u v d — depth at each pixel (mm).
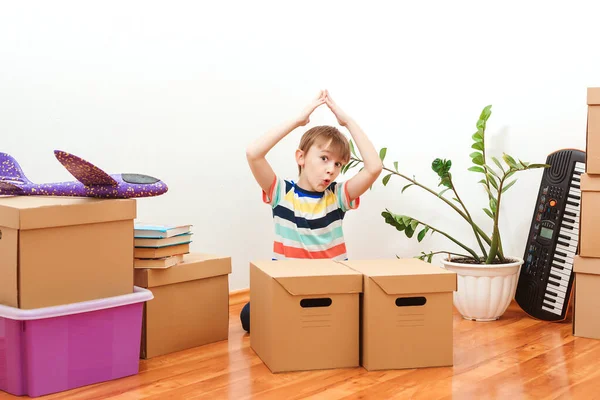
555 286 2109
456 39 2498
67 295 1487
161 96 2262
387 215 2303
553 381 1522
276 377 1582
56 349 1470
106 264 1556
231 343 1903
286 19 2674
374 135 2746
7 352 1466
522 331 1994
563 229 2125
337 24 2822
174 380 1563
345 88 2828
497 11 2400
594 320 1891
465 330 2014
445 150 2541
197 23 2359
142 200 2207
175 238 1779
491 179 2139
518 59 2365
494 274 2084
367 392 1467
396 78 2662
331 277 1623
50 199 1577
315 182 2057
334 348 1646
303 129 2781
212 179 2432
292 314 1615
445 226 2547
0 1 1859
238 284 2531
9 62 1884
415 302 1891
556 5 2273
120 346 1580
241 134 2525
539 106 2326
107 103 2117
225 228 2480
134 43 2180
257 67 2570
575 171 2137
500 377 1559
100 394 1467
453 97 2512
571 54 2250
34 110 1942
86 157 2068
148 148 2230
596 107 1851
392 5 2664
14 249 1421
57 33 1987
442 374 1593
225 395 1454
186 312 1831
